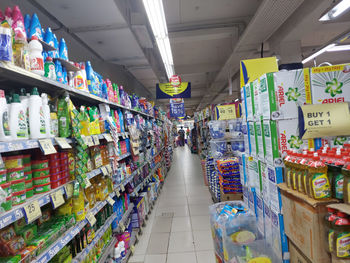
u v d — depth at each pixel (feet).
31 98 4.37
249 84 7.41
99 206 6.83
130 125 11.85
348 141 5.03
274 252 5.36
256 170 7.12
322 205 4.26
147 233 12.14
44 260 4.08
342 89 5.66
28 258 3.89
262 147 6.51
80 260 5.47
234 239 5.49
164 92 25.27
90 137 6.38
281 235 5.63
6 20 3.97
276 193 5.75
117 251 8.41
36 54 4.41
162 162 25.63
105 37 10.02
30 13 7.16
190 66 30.89
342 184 4.20
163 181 23.76
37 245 4.16
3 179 3.53
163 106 59.62
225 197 11.76
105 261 7.45
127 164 11.59
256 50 20.54
